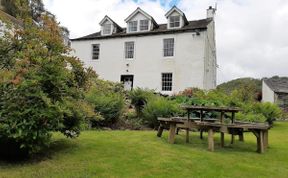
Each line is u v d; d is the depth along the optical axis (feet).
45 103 14.43
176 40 69.15
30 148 14.75
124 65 74.59
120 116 34.19
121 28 81.97
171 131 22.41
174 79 68.39
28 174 13.15
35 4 71.72
